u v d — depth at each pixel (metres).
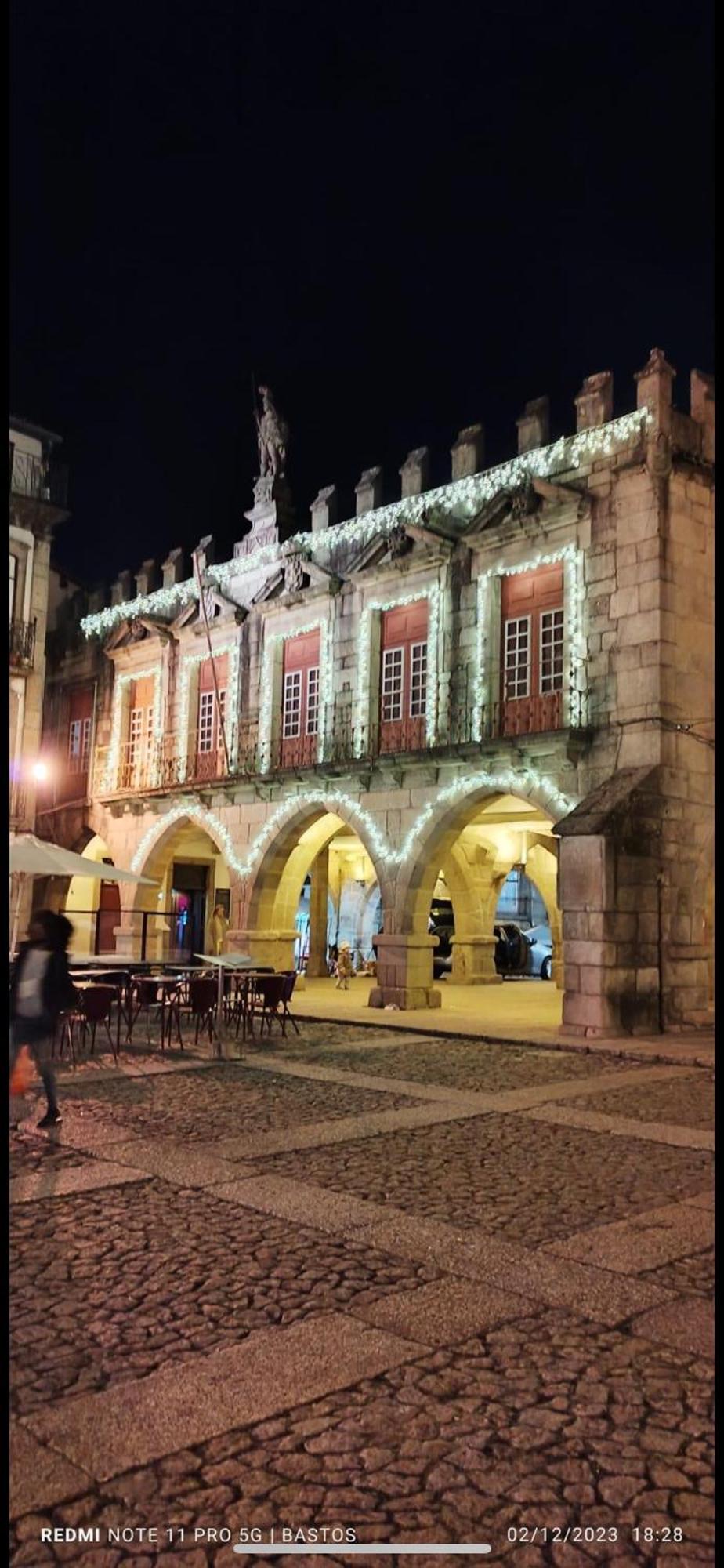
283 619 22.42
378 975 19.38
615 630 16.12
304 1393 3.91
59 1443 3.54
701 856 15.98
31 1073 11.16
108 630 27.75
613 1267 5.29
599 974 14.62
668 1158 7.64
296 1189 6.69
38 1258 5.39
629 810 15.02
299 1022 17.27
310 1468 3.41
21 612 23.58
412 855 18.97
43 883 27.48
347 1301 4.83
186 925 28.69
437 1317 4.65
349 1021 16.89
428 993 19.14
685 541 16.08
